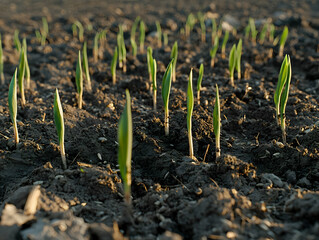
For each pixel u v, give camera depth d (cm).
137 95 72
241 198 47
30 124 59
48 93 72
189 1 193
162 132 58
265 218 46
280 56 87
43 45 105
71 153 55
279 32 118
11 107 54
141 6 182
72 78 79
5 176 52
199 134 58
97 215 48
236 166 51
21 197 48
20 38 116
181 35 120
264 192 49
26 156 54
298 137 56
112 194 50
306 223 45
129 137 43
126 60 87
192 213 46
